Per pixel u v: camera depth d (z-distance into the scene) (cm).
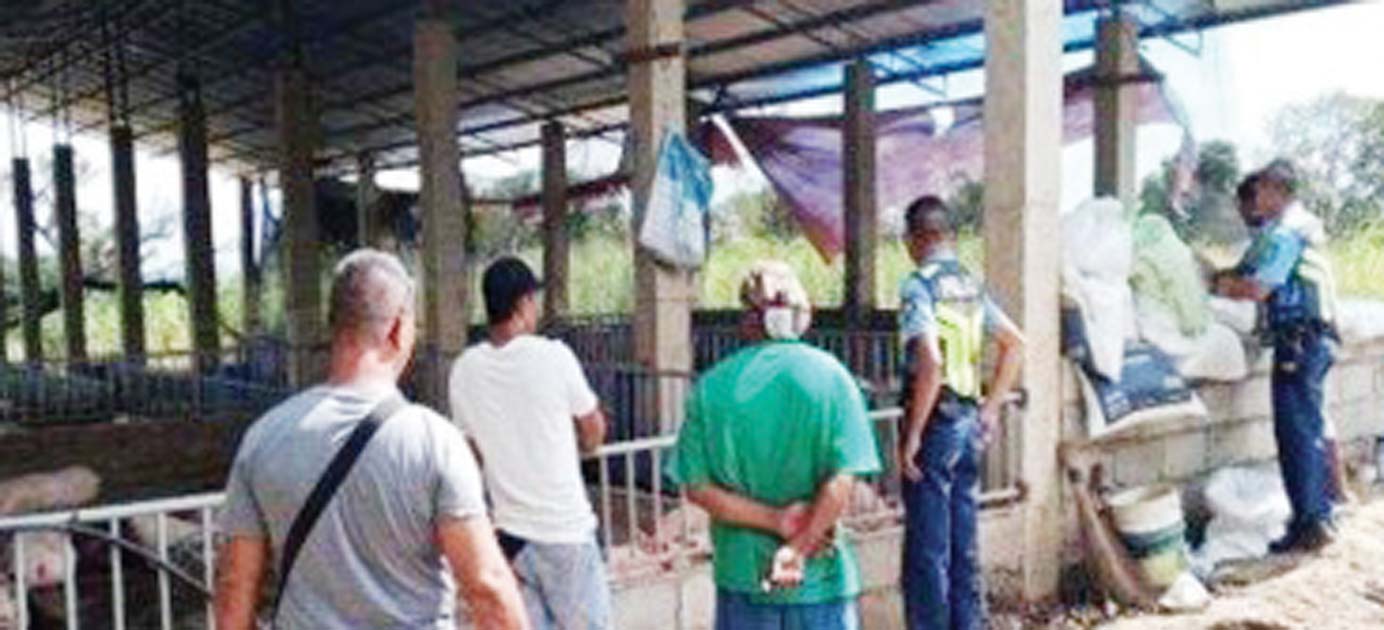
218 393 1339
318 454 220
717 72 1633
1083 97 1288
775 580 307
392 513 218
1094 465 632
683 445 331
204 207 1909
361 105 2100
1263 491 675
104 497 1049
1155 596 598
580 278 2688
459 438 230
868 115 1459
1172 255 676
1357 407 825
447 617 229
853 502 552
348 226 2492
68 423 1266
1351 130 2262
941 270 488
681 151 870
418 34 1230
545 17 1460
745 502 319
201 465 1121
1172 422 671
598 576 383
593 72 1692
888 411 579
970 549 496
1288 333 658
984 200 629
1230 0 1160
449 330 1220
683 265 873
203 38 1855
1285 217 674
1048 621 584
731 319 1576
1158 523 596
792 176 1631
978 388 496
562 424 374
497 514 371
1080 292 619
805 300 331
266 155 2697
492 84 1819
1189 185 1212
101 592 623
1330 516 671
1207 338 683
